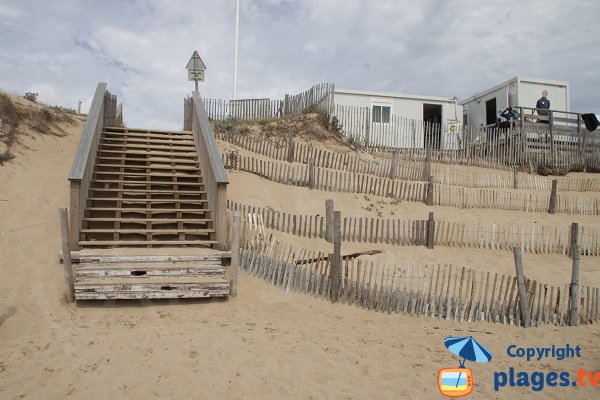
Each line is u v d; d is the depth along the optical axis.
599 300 8.63
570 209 15.95
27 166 12.62
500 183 17.70
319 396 5.03
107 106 14.40
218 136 17.23
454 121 24.56
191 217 11.03
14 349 5.86
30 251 8.84
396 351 6.47
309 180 14.66
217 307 7.90
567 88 23.83
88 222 9.91
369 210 14.07
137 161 12.55
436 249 12.20
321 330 7.14
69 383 5.06
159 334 6.50
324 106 19.70
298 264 9.12
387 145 21.27
